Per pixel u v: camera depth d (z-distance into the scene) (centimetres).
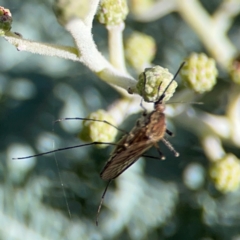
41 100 15
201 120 14
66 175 15
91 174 15
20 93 15
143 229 15
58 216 15
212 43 15
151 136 12
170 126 15
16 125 15
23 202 15
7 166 15
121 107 13
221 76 15
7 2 16
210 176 14
